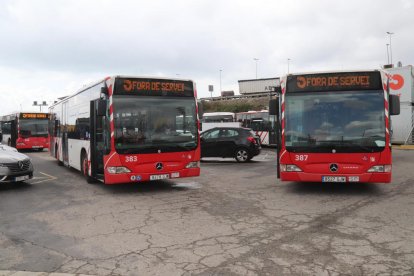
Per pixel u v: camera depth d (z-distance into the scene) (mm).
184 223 6711
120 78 9508
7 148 12203
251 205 8133
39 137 28266
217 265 4668
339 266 4562
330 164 8781
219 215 7266
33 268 4707
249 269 4516
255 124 28719
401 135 25531
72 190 10438
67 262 4906
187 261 4832
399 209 7543
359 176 8641
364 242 5461
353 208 7672
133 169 9430
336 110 8867
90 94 11227
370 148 8609
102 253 5227
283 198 8836
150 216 7293
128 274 4465
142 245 5527
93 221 6996
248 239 5699
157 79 9891
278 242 5523
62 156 16094
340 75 8922
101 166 10219
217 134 17953
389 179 8594
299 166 8977
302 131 9000
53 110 18672
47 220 7141
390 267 4512
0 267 4758
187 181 11797
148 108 9727
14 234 6242
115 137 9320
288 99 9156
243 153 17656
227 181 11711
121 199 9070
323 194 9234
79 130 12703
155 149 9656
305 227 6312
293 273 4371
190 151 10117
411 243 5395
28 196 9609
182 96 10188
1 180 10258
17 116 27922
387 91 8758
